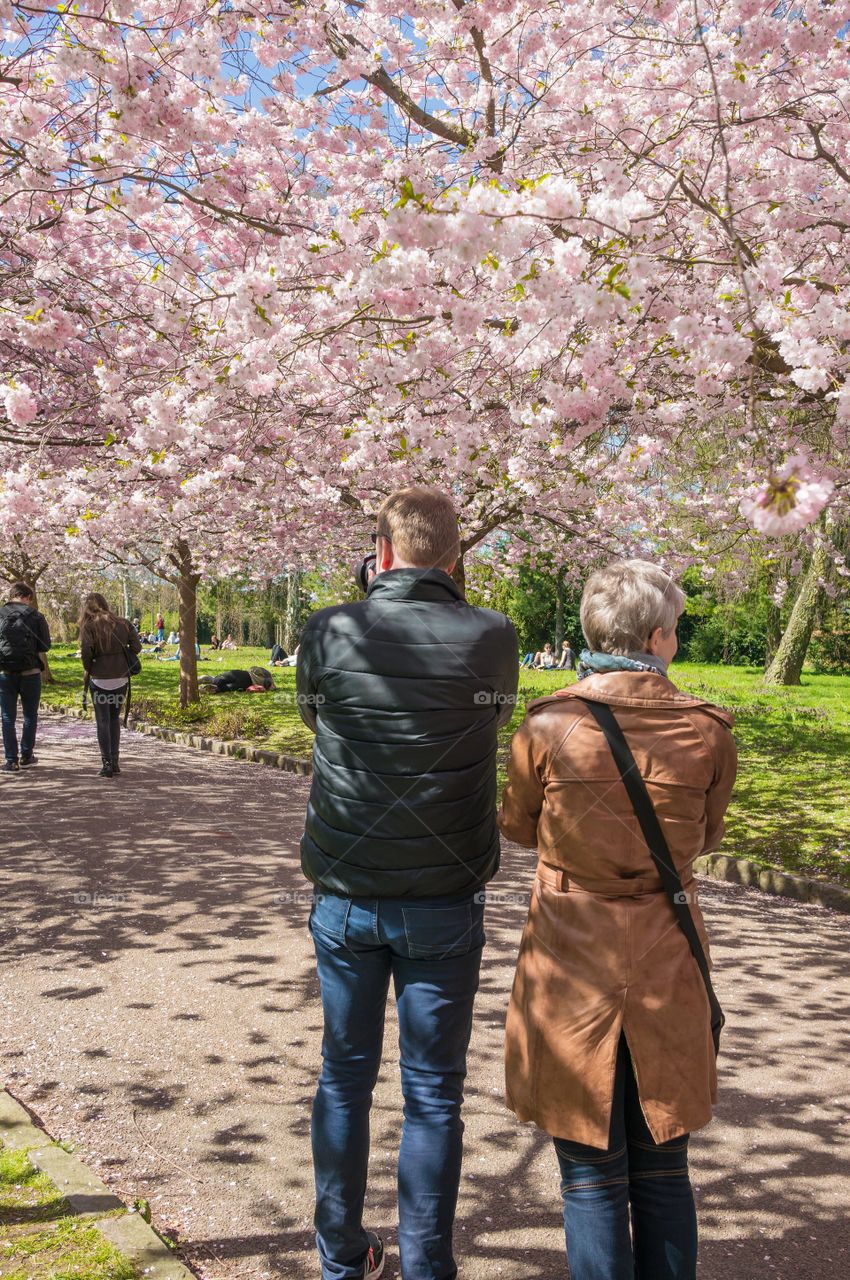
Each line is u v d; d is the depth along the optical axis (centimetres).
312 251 375
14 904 486
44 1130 264
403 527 192
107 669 877
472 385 545
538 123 500
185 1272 189
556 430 477
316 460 722
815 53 413
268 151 465
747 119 422
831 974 435
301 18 427
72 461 693
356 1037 186
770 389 527
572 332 368
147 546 1478
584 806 167
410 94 534
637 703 170
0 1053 315
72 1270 186
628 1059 165
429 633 180
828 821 729
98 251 572
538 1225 231
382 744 178
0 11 308
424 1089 180
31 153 379
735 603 2181
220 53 371
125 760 1034
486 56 488
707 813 178
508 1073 175
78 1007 358
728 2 400
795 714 1543
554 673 2636
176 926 459
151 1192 237
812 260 467
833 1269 217
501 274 327
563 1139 165
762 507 143
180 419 432
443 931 180
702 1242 227
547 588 3291
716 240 454
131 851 605
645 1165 166
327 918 186
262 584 2017
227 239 533
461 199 235
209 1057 318
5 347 563
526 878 590
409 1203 176
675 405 500
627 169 386
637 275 255
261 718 1410
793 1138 281
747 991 410
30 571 1912
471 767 182
